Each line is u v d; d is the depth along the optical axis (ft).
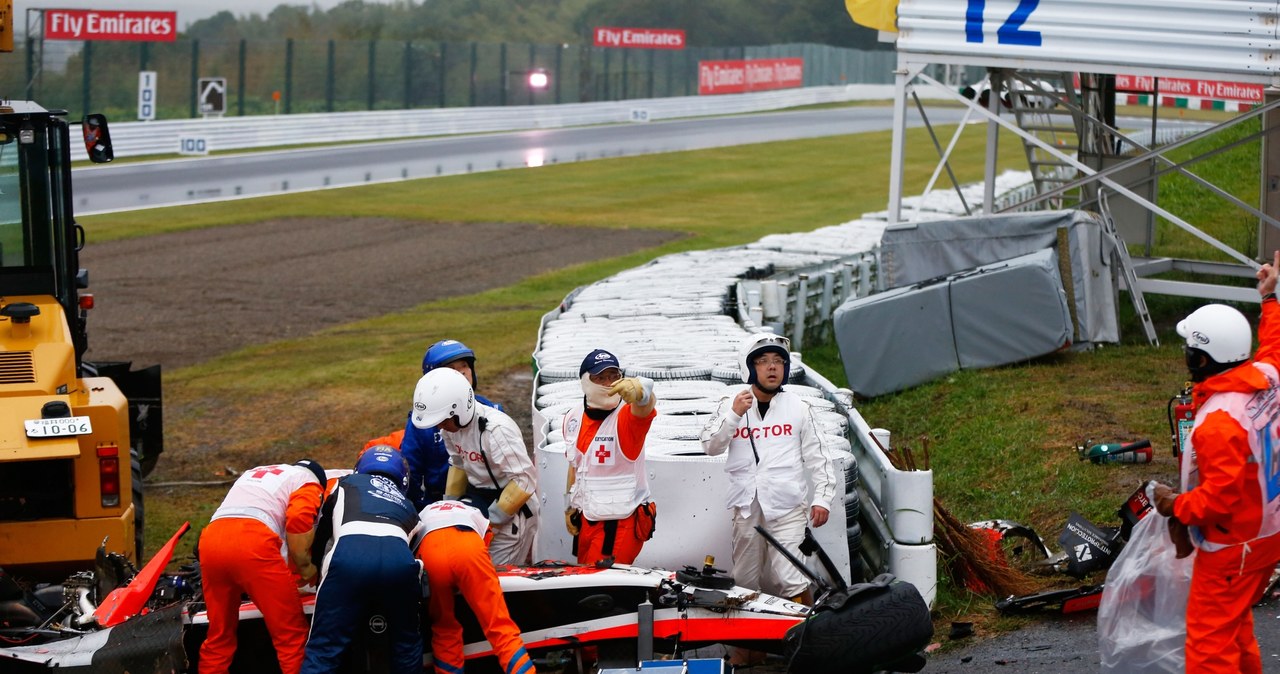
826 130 177.99
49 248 26.91
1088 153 54.75
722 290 42.45
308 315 64.54
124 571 21.70
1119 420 32.63
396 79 183.73
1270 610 20.80
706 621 18.74
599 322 37.68
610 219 99.50
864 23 45.85
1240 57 38.04
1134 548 17.48
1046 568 23.99
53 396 23.94
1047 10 40.60
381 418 44.01
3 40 29.45
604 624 18.89
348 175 123.85
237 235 90.89
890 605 17.56
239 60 158.81
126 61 165.48
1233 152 86.07
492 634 17.97
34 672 17.61
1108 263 41.34
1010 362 39.27
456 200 109.09
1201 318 16.15
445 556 17.85
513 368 49.75
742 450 20.76
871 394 38.88
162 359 55.11
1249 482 15.81
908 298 38.81
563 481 22.97
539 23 298.15
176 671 17.62
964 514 28.02
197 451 41.14
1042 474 29.40
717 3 308.81
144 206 102.83
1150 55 39.17
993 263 40.91
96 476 23.58
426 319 62.39
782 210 105.40
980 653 20.66
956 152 150.82
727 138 166.50
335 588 17.53
